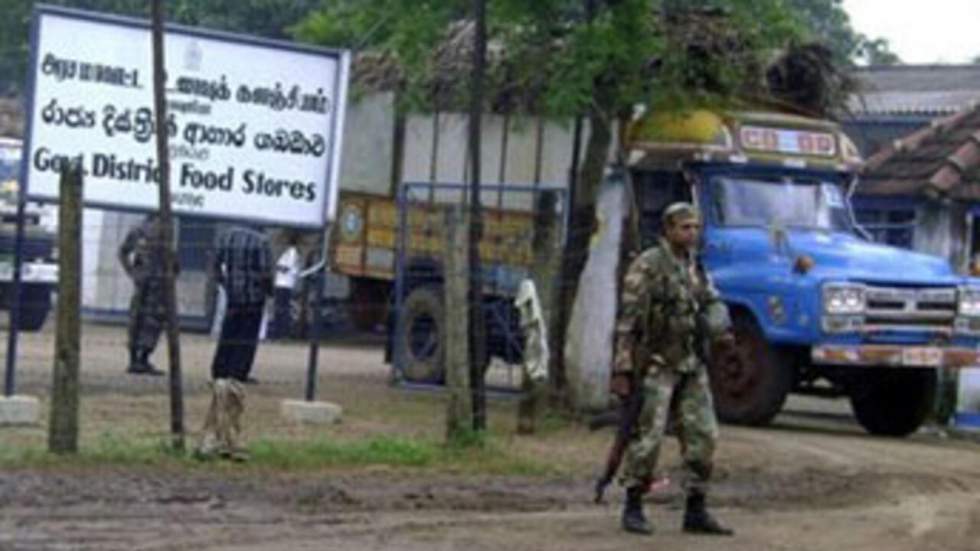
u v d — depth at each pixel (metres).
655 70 18.72
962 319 18.84
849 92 20.88
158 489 12.06
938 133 25.47
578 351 17.88
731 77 19.17
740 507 13.32
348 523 11.40
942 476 15.77
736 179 19.55
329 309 27.72
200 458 13.30
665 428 11.68
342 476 13.27
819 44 20.41
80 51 15.52
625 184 18.45
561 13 18.42
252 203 16.45
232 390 13.45
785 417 21.23
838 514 13.23
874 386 19.89
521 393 18.52
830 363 18.58
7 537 10.15
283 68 16.52
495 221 20.41
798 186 19.83
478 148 16.00
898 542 12.07
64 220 12.78
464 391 14.84
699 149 19.34
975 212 24.64
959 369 19.83
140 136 15.82
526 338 16.84
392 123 23.77
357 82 23.12
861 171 20.73
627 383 11.59
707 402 11.73
